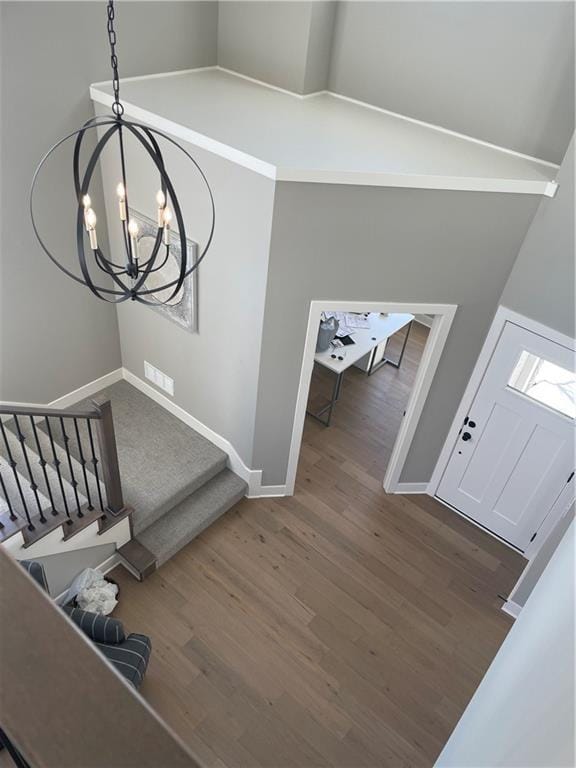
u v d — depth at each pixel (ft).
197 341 15.20
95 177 14.57
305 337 13.48
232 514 16.21
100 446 12.28
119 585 14.07
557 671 5.29
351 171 11.06
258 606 14.08
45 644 2.38
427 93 13.93
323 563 15.28
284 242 11.79
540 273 12.79
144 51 13.84
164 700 12.13
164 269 14.53
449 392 15.28
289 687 12.66
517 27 12.14
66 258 15.05
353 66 14.75
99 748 2.12
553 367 13.58
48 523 11.93
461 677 13.26
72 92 13.05
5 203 13.12
